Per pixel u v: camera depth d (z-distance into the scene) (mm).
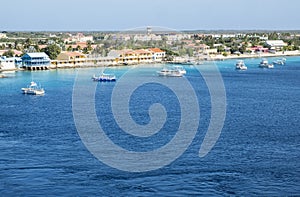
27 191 55500
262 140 79000
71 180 58750
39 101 124750
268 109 113000
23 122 94750
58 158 67562
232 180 58844
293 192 55375
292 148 73812
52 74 193875
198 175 60469
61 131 85062
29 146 74625
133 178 59312
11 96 135000
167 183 57719
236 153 70500
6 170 62500
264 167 63938
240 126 90688
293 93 146250
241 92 147000
